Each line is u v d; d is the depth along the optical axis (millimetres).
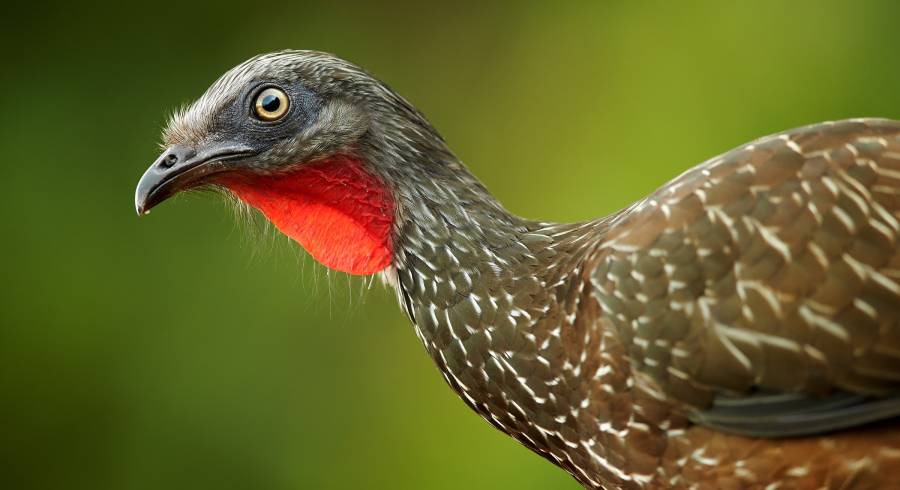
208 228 15250
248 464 14812
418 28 16406
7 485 14945
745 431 6941
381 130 7914
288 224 8195
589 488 7773
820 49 14656
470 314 7609
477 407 7812
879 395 6801
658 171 14773
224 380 14961
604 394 7211
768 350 6859
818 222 6820
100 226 15406
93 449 14945
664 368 7031
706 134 14719
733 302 6902
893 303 6719
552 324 7398
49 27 16016
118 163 15750
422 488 14297
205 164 8109
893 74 14508
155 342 15047
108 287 15141
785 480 6980
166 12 16188
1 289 15141
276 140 8023
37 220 15336
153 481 14867
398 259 7879
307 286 15023
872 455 6828
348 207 8008
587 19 15695
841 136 6984
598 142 15180
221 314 15062
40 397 14984
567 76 15586
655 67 15172
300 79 8023
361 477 14562
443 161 7898
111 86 15969
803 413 6867
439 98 16219
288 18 16391
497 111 15906
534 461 13984
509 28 16125
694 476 7148
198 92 16109
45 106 15812
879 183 6820
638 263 7105
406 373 14797
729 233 6941
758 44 14812
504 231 7734
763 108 14656
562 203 15102
